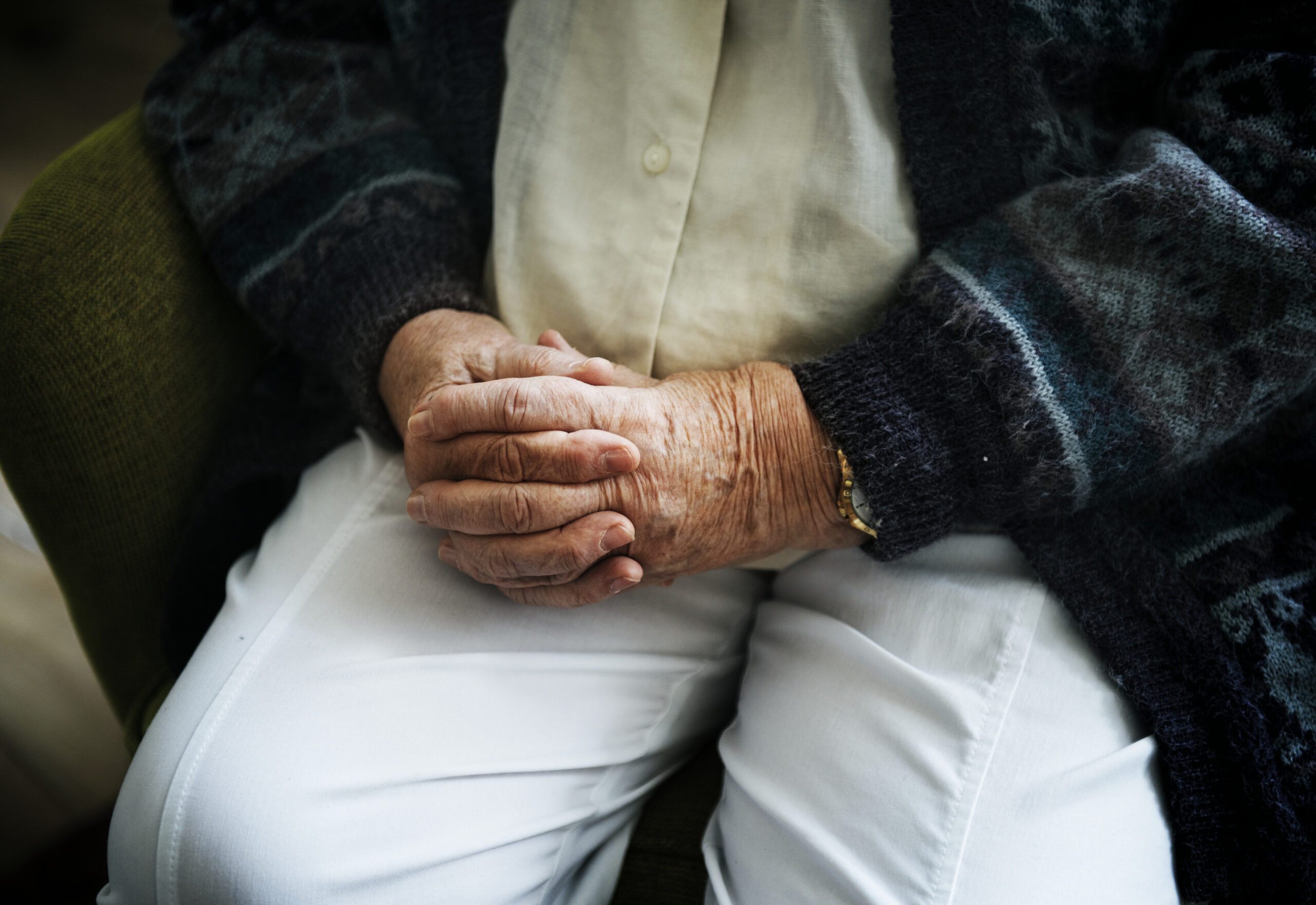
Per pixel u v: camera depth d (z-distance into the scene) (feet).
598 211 2.14
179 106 2.32
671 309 2.10
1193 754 1.77
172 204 2.32
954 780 1.75
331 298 2.20
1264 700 1.78
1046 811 1.72
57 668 3.92
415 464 1.97
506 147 2.19
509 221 2.20
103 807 3.40
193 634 2.57
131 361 2.19
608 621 2.14
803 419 1.88
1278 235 1.62
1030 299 1.80
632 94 2.07
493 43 2.23
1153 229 1.73
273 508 2.61
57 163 2.30
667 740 2.19
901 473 1.77
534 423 1.81
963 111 1.87
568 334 2.22
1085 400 1.75
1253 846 1.74
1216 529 1.93
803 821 1.82
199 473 2.47
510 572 1.89
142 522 2.37
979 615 1.93
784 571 2.36
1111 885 1.68
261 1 2.35
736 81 2.06
